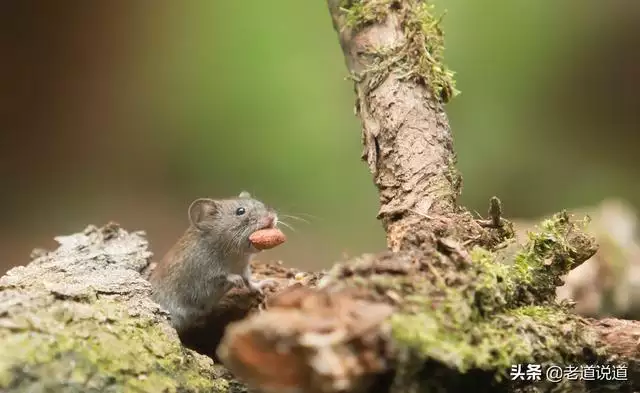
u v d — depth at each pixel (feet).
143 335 17.84
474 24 54.39
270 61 58.80
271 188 58.29
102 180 61.93
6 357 15.26
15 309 16.61
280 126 58.49
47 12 63.62
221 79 60.29
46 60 65.10
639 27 55.77
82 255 21.90
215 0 60.54
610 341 17.39
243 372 13.80
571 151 56.44
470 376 15.07
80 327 16.90
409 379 13.69
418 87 21.68
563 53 55.93
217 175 60.29
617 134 57.11
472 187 54.39
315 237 52.26
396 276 15.08
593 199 54.75
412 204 19.54
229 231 24.67
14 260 48.78
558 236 18.21
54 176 62.39
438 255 16.24
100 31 65.51
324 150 57.36
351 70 23.27
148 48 63.10
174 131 62.13
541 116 56.34
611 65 56.80
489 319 15.85
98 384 15.89
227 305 25.00
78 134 65.41
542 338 16.10
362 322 13.05
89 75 65.98
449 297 14.98
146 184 61.57
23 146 64.23
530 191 54.90
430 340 13.50
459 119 55.16
